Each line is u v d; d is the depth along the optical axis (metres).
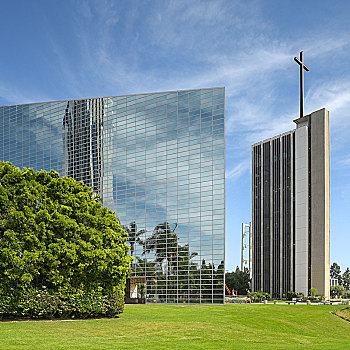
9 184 28.44
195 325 28.28
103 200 71.44
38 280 28.34
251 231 117.62
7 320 26.47
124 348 19.23
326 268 91.88
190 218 62.59
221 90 64.62
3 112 86.00
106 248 30.78
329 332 32.81
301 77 105.31
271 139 113.25
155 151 68.31
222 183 61.28
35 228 27.47
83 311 29.30
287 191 105.38
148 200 67.06
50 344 19.23
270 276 106.50
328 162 97.75
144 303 62.88
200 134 64.81
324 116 98.12
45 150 80.25
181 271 61.09
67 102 79.56
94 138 75.12
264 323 32.66
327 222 94.44
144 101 71.19
